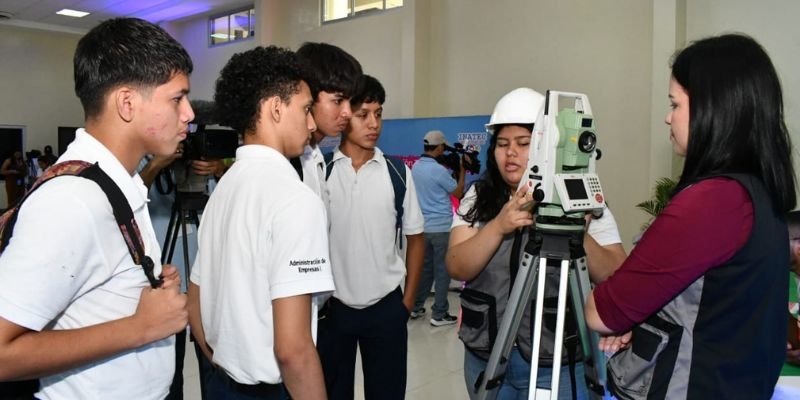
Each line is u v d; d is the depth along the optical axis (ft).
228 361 3.74
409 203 6.89
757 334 2.81
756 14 13.62
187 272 6.30
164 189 6.84
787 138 2.95
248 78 3.89
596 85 16.57
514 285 3.94
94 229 2.70
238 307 3.62
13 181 33.88
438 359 11.82
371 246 6.35
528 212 3.98
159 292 2.96
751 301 2.81
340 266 6.32
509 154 4.64
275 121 3.93
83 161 2.88
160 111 3.01
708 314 2.90
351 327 6.31
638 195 15.79
